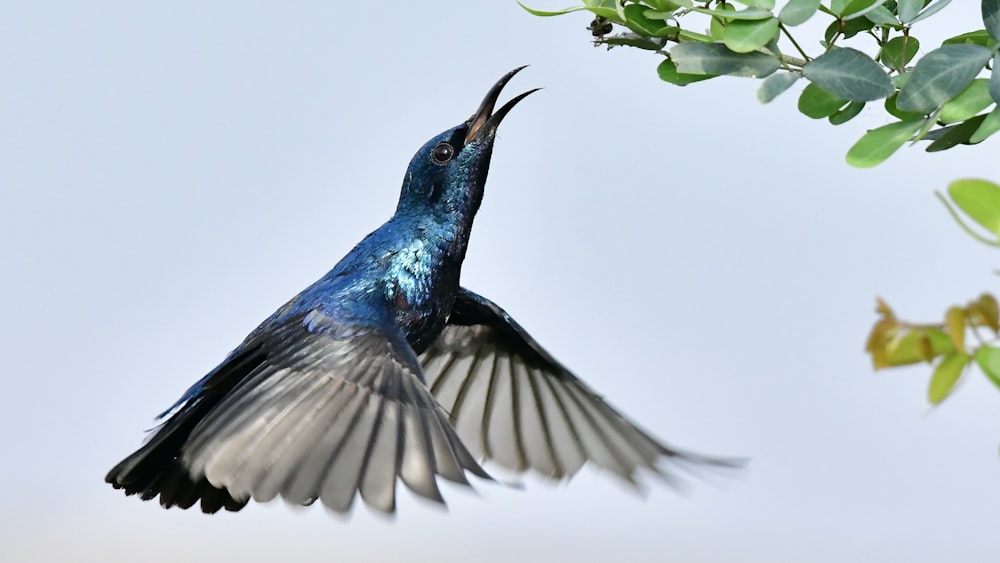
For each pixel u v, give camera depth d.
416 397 1.82
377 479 1.80
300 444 1.81
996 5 1.77
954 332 1.57
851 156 1.77
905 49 1.78
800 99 1.79
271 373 1.83
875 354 1.62
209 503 1.83
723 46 1.78
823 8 1.78
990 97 1.77
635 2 1.79
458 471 1.80
